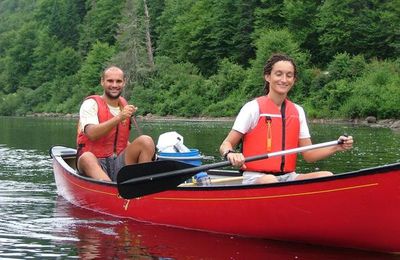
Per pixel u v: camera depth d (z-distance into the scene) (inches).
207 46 1708.9
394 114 992.9
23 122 1259.8
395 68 1155.9
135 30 1697.8
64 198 266.4
